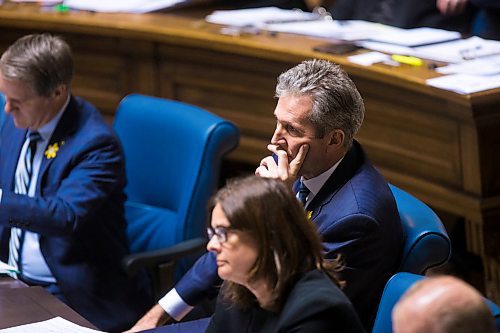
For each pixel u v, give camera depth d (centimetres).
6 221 925
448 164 1089
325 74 754
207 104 1341
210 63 1318
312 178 766
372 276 740
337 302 599
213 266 851
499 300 1080
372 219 729
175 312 862
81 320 779
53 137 962
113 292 972
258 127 1295
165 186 1030
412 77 1082
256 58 1262
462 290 469
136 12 1468
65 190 938
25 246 969
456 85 1043
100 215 966
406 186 1141
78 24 1398
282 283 603
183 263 1013
